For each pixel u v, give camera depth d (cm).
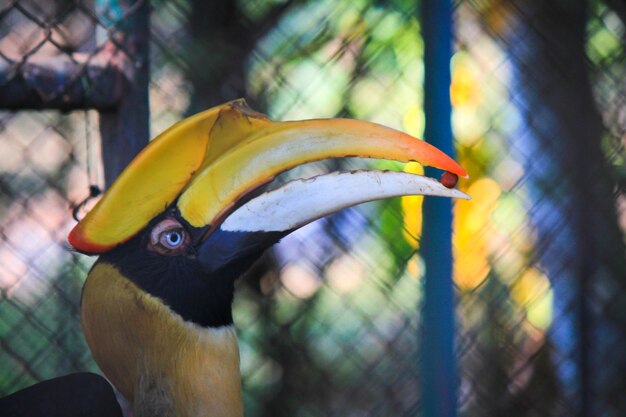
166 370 307
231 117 301
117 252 309
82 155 417
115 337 308
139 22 373
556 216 454
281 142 293
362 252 442
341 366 436
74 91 363
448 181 284
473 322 450
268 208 298
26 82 355
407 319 443
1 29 405
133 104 372
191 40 412
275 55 423
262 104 422
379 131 286
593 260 453
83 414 319
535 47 450
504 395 452
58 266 430
